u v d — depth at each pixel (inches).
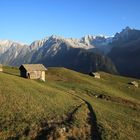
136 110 3383.4
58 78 5191.9
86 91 4072.3
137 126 2228.1
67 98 2942.9
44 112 2005.4
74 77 5472.4
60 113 2078.0
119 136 1749.5
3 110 1839.3
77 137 1578.5
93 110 2508.6
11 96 2306.8
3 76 3314.5
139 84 7687.0
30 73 4227.4
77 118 1994.3
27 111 1925.4
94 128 1851.6
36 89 2999.5
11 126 1558.8
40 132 1534.2
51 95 2842.0
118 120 2276.1
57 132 1542.8
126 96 4697.3
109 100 3762.3
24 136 1440.7
